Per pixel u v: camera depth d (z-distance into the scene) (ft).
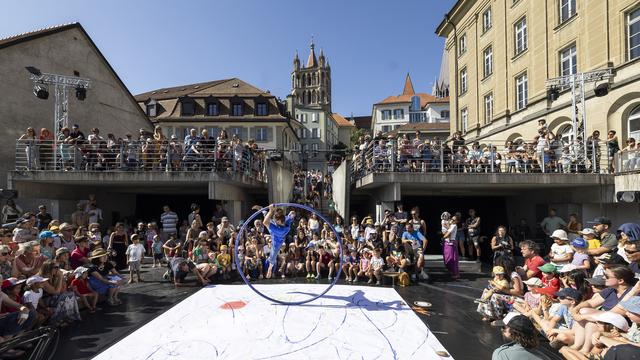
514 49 64.54
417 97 218.18
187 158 38.81
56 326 18.75
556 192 43.09
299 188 57.77
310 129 222.28
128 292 26.35
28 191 39.34
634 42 42.37
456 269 31.07
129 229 43.32
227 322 19.67
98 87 69.56
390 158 38.34
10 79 54.03
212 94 131.03
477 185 39.58
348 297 24.88
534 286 18.11
